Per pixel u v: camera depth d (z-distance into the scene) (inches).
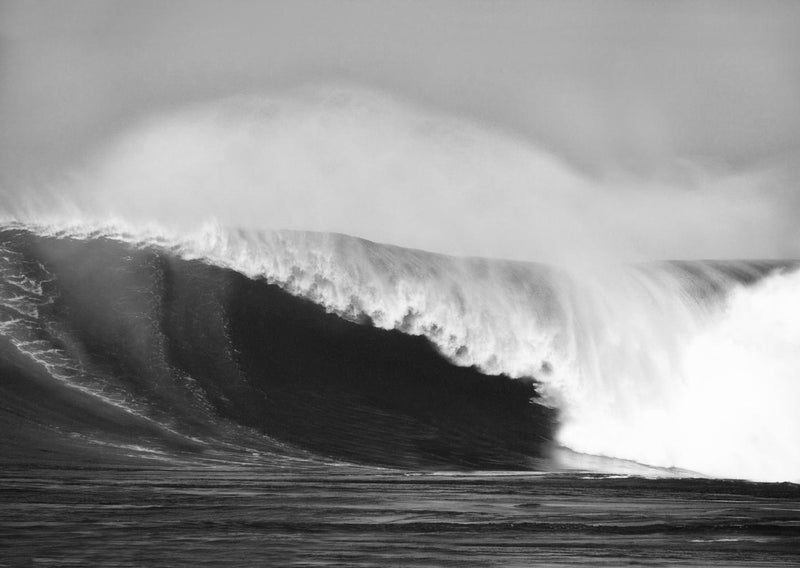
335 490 3772.1
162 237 6747.1
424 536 2760.8
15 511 3051.2
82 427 4867.1
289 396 5644.7
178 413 5221.5
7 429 4722.0
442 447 5374.0
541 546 2632.9
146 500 3353.8
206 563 2321.6
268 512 3147.1
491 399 6038.4
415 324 6501.0
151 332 5880.9
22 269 6264.8
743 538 2778.1
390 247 6801.2
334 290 6555.1
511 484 4183.1
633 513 3277.6
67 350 5600.4
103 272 6363.2
